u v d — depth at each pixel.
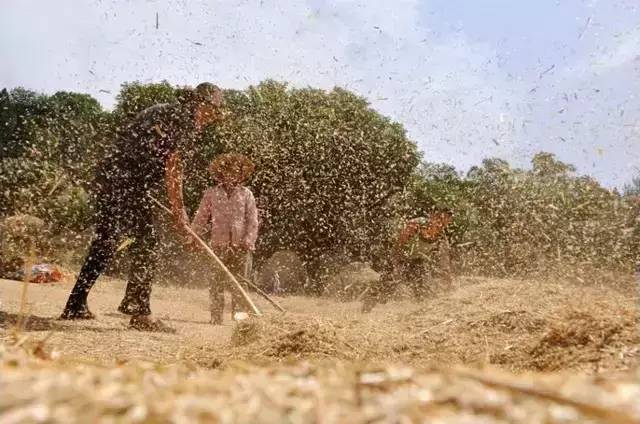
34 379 1.28
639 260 6.91
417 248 8.26
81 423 1.06
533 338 3.62
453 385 1.26
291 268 14.85
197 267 10.70
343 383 1.32
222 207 7.68
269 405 1.17
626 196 7.35
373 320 4.71
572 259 7.34
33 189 10.03
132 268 6.00
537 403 1.17
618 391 1.21
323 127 16.47
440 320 4.54
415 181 14.35
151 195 6.16
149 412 1.11
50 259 10.88
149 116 6.17
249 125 16.95
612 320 3.30
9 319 5.70
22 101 15.95
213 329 6.29
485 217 9.83
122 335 5.20
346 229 15.61
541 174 8.48
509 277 8.51
